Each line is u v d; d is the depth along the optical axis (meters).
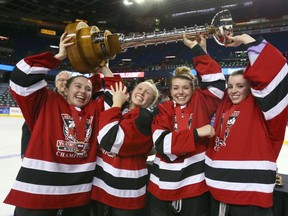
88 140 1.74
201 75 1.67
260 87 1.41
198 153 1.63
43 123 1.67
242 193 1.42
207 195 1.64
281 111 1.41
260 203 1.39
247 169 1.44
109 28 24.45
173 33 1.59
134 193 1.75
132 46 1.57
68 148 1.67
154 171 1.77
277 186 2.06
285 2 19.48
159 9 21.69
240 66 17.59
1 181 3.80
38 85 1.65
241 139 1.48
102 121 1.69
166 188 1.60
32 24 22.91
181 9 21.66
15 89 1.61
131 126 1.70
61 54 1.55
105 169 1.78
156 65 22.75
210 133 1.53
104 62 1.78
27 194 1.54
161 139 1.59
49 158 1.60
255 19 20.23
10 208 2.92
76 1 19.91
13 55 24.09
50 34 23.30
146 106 1.93
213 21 1.49
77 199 1.68
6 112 14.52
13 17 21.81
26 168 1.58
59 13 22.05
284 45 18.84
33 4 20.08
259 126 1.49
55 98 1.79
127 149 1.72
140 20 23.11
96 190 1.81
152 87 1.94
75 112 1.74
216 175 1.50
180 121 1.66
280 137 1.48
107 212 1.80
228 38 1.51
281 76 1.39
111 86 1.81
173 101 1.83
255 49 1.42
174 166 1.61
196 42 1.65
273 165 1.46
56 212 1.65
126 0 19.62
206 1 20.08
